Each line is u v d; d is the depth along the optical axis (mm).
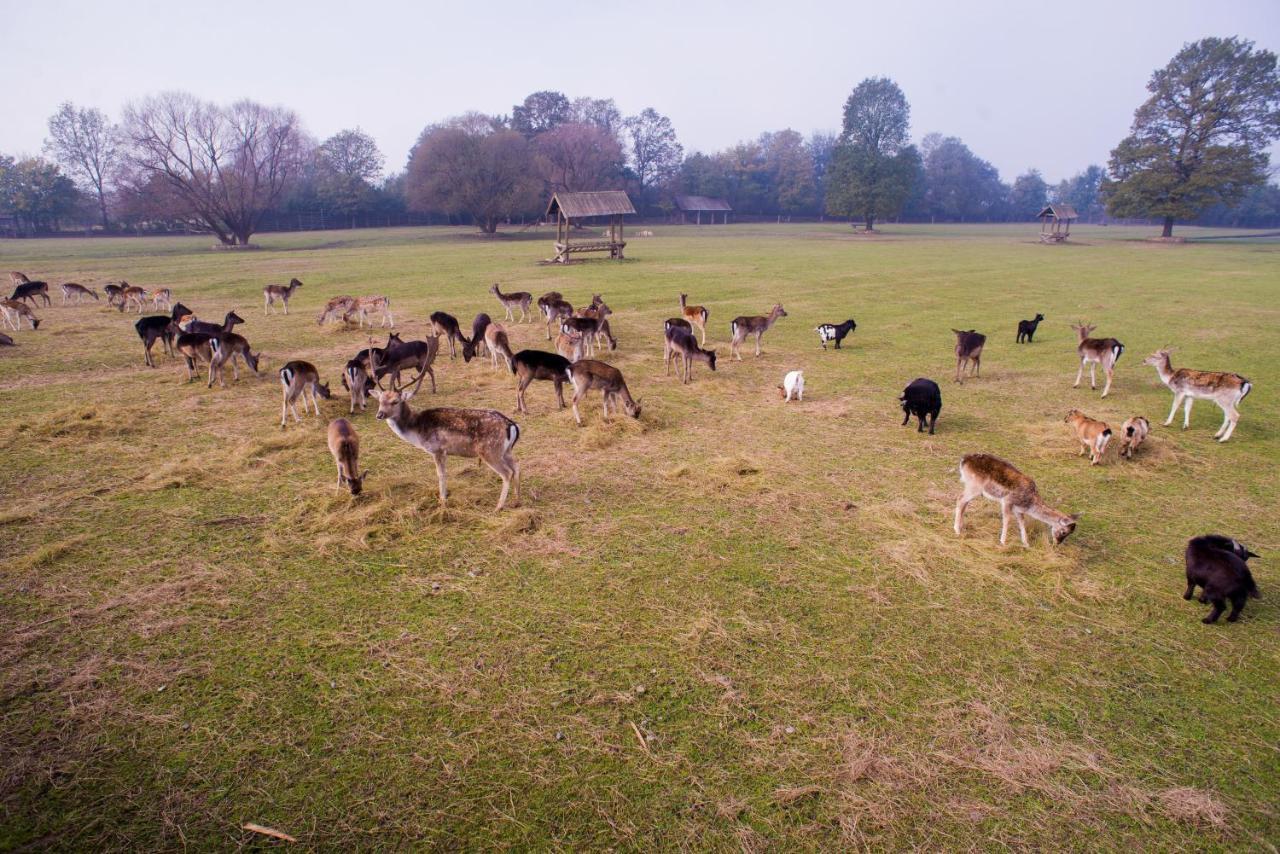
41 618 5520
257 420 10711
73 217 82375
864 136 72750
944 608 5840
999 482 6695
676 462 9117
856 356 15844
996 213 135125
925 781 4094
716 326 19875
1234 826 3816
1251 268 35812
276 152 57500
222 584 6051
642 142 112375
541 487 8242
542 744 4328
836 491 8234
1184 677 5027
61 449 9305
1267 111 51094
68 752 4207
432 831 3734
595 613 5691
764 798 3969
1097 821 3852
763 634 5445
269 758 4191
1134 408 11781
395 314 21391
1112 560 6695
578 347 13891
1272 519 7582
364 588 6027
